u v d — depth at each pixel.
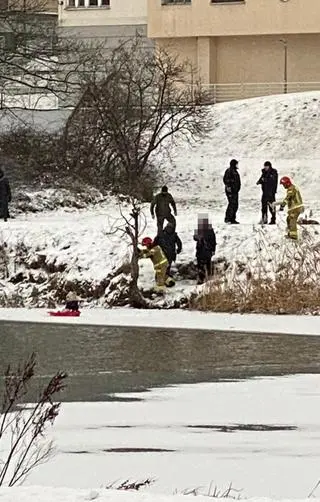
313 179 57.34
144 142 53.91
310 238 35.78
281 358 24.05
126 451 14.34
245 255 35.28
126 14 80.44
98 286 35.53
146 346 25.95
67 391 19.61
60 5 81.25
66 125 52.88
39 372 21.89
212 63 76.69
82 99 52.59
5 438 14.28
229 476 12.97
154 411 17.52
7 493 9.26
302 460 13.85
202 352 24.98
